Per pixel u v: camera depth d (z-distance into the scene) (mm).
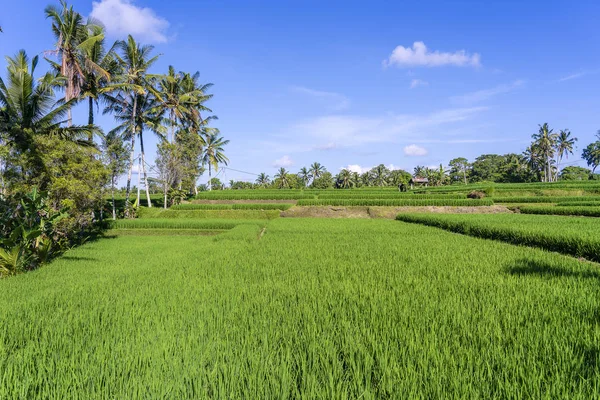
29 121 17641
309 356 3195
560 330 3795
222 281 6895
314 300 5254
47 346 3680
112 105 31766
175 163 37062
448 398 2510
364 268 8078
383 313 4512
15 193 13188
